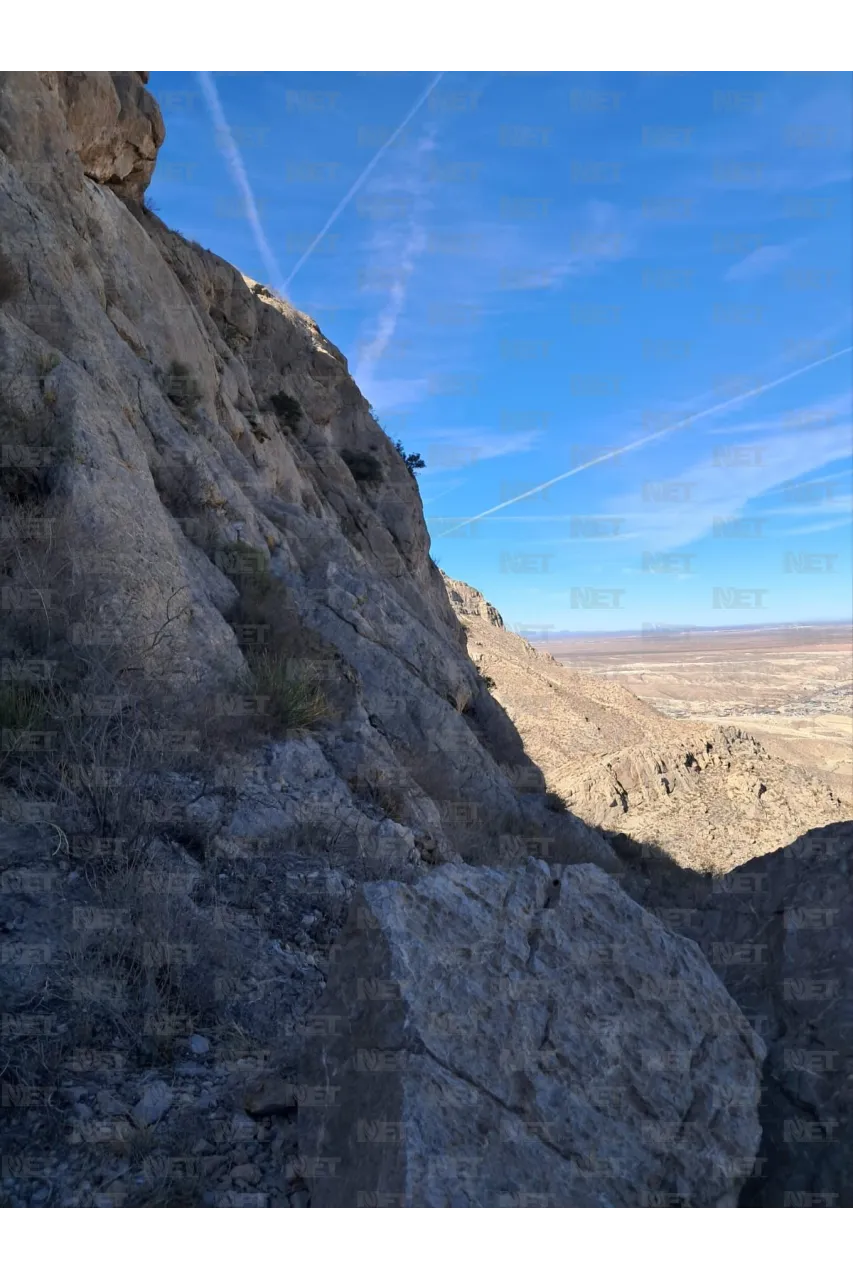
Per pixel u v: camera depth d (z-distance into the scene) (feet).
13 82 39.37
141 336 46.44
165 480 35.86
